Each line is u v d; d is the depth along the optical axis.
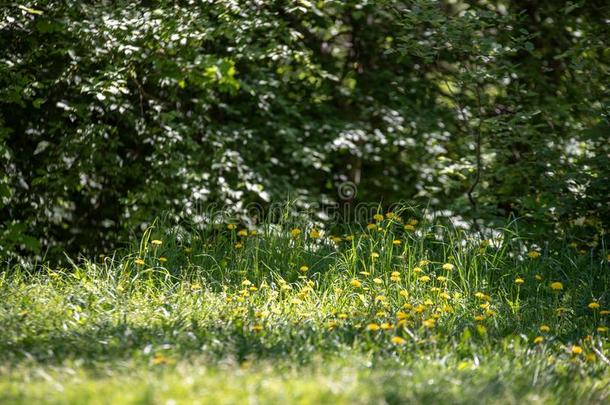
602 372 7.81
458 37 12.87
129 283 10.70
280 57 14.41
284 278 11.52
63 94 13.95
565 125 15.45
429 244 12.30
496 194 14.75
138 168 14.43
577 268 11.72
